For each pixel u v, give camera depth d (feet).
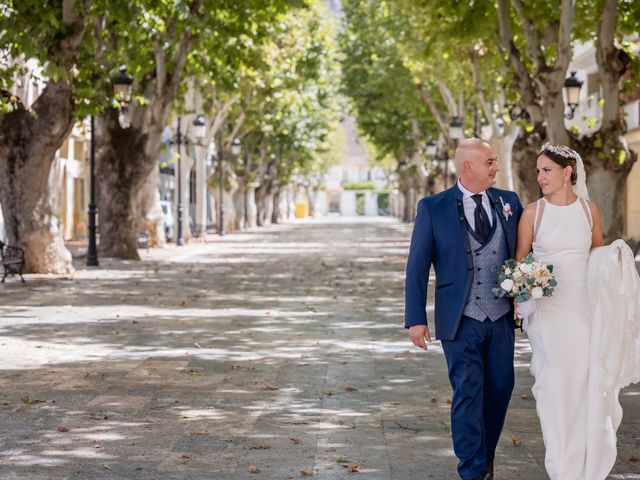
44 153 73.82
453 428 19.84
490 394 20.17
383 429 25.89
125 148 95.61
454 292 19.76
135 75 92.17
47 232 76.38
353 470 21.76
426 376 33.94
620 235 67.41
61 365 35.83
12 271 69.26
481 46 90.43
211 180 182.60
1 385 31.89
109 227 97.66
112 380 32.83
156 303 58.44
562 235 19.51
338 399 29.89
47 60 62.44
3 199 75.56
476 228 19.90
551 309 19.47
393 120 183.42
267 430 25.70
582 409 19.33
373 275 82.69
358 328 47.24
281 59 116.78
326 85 189.26
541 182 19.86
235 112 163.53
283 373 34.42
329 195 516.73
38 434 25.16
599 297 19.16
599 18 68.74
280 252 120.98
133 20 73.20
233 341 42.50
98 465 22.20
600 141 66.90
